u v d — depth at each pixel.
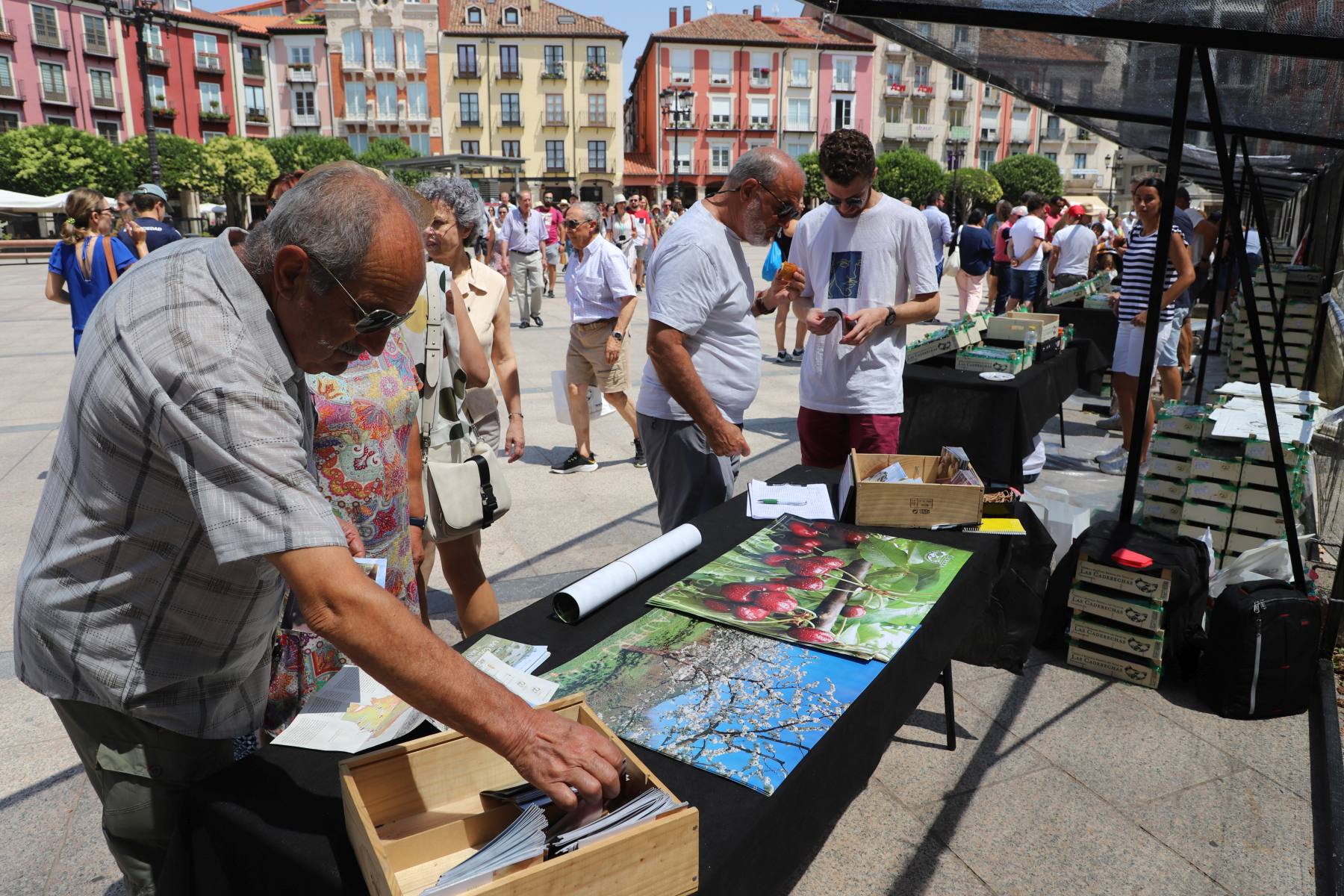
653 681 1.59
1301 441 3.72
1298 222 13.63
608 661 1.67
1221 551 3.89
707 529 2.39
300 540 1.12
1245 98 4.14
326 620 1.12
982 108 59.75
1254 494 3.78
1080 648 3.27
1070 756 2.73
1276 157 7.48
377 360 2.12
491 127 56.69
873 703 1.59
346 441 2.02
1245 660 2.87
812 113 57.25
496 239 11.81
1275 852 2.30
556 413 5.75
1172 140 3.09
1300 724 2.89
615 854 1.03
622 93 56.56
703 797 1.29
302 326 1.24
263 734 1.69
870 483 2.39
